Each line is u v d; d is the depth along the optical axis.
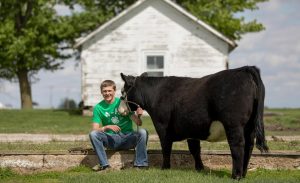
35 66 34.97
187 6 35.25
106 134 10.88
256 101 9.25
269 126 20.33
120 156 11.17
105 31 27.69
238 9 34.88
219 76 9.46
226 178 9.47
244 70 9.29
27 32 32.81
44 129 18.44
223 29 34.12
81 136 15.47
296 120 22.34
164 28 27.75
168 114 10.29
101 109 11.04
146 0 27.59
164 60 27.75
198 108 9.59
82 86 27.55
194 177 9.57
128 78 10.91
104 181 9.39
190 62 27.73
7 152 11.05
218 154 11.30
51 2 33.94
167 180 9.33
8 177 10.63
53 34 33.50
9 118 24.38
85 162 11.24
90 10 34.66
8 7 33.62
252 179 9.55
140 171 10.26
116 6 36.47
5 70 35.78
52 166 11.16
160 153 11.31
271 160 11.27
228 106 9.16
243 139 9.20
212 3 34.47
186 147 12.88
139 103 10.82
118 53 27.70
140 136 10.84
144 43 27.72
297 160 11.25
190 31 27.72
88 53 27.61
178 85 10.32
